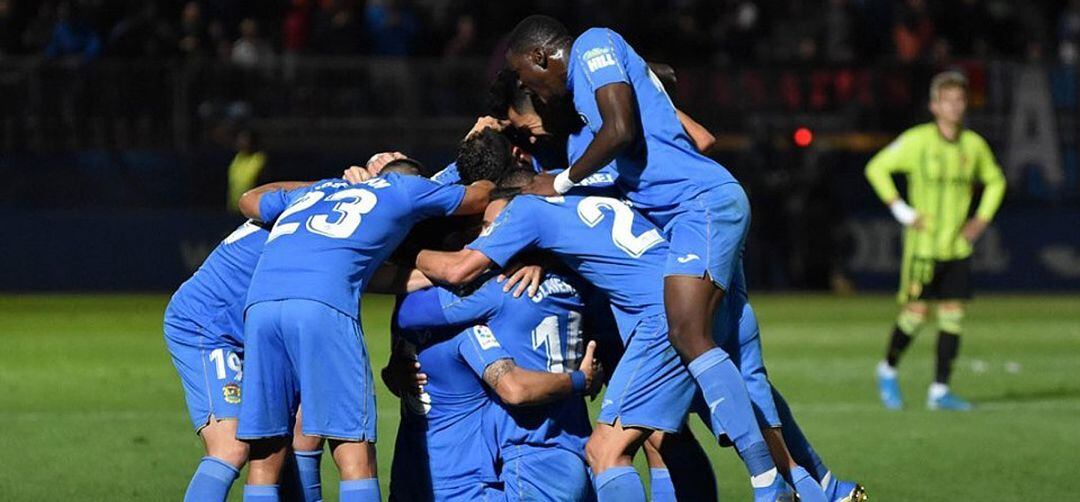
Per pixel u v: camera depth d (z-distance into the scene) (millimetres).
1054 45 85375
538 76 23469
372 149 72188
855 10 80750
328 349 21609
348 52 74375
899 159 39188
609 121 22266
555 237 22828
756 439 21703
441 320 22828
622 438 22188
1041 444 32719
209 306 23594
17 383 41906
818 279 75250
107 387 41219
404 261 23391
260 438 21906
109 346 50938
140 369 45094
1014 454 31516
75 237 71250
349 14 74938
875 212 75438
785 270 75188
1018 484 28453
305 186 24438
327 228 22312
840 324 59906
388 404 38250
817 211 74375
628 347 22641
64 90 70938
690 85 73938
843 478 29031
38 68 70688
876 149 74812
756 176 74312
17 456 30609
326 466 29781
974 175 39312
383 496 27172
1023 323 61469
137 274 71562
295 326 21609
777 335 55906
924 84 74875
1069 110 75250
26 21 74562
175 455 30859
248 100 71875
